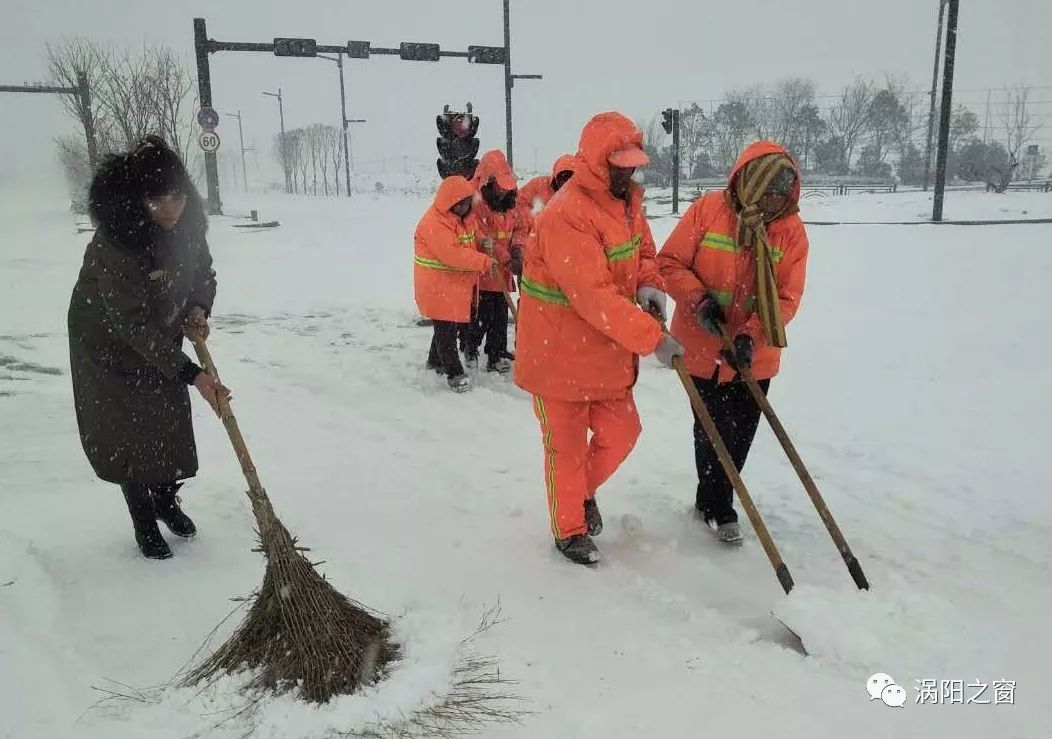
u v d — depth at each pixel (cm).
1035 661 287
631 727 254
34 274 1256
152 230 324
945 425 535
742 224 357
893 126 5738
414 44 2419
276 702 259
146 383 344
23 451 508
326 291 1141
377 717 252
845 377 650
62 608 320
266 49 2405
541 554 377
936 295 975
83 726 253
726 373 376
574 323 353
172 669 286
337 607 278
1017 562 362
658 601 335
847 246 1538
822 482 459
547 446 369
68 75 2705
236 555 371
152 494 372
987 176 3378
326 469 485
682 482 465
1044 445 493
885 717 259
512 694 270
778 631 316
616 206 344
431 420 586
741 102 6181
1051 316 823
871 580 352
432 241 633
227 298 1088
